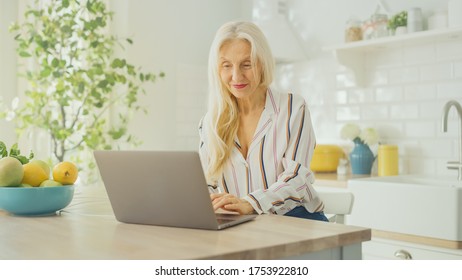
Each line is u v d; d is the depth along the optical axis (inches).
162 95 138.3
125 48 131.1
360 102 125.4
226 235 43.3
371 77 123.1
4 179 54.0
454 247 81.1
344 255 44.5
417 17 108.0
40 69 123.4
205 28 148.8
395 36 107.8
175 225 47.6
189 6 144.7
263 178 66.4
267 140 66.5
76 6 126.3
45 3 122.4
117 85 132.4
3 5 119.8
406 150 116.6
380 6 120.9
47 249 38.4
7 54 120.4
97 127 120.6
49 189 54.4
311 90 136.9
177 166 45.4
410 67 115.4
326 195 74.1
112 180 49.7
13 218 53.8
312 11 136.3
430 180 105.0
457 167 103.5
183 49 143.3
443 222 82.5
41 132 125.7
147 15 135.3
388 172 112.5
